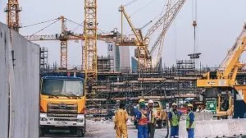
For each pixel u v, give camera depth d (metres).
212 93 35.91
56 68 112.12
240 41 39.34
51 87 25.83
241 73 91.81
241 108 33.31
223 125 26.45
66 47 140.00
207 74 38.19
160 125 36.06
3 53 5.82
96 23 115.62
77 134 26.62
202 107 35.84
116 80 111.06
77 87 25.98
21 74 6.80
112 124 43.62
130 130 34.66
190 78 107.94
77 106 25.72
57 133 28.56
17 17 121.31
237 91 33.44
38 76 8.43
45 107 25.55
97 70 122.69
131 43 133.25
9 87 6.09
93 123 46.50
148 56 133.38
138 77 108.62
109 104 101.19
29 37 140.50
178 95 102.44
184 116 26.72
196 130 24.41
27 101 7.26
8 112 6.03
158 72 109.38
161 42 133.38
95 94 103.19
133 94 105.81
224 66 39.28
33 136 7.89
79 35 136.62
